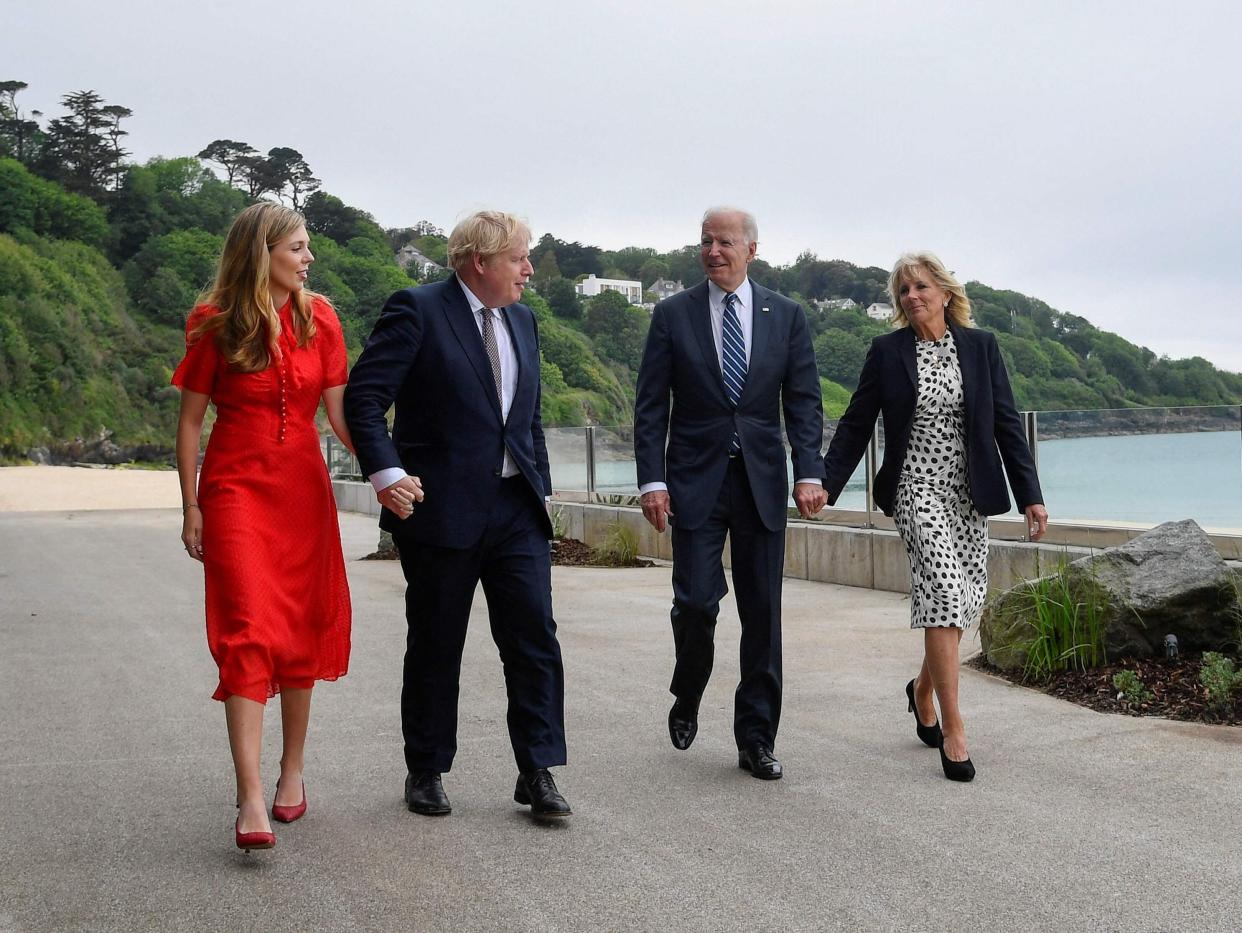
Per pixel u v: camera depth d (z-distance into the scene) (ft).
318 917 9.91
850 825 12.27
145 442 328.49
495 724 17.20
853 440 15.30
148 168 425.28
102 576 38.52
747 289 14.93
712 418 14.53
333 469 85.25
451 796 13.56
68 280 348.59
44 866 11.23
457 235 12.96
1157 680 17.85
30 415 310.24
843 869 10.96
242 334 11.87
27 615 29.14
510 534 13.01
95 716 17.80
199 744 16.05
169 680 20.57
